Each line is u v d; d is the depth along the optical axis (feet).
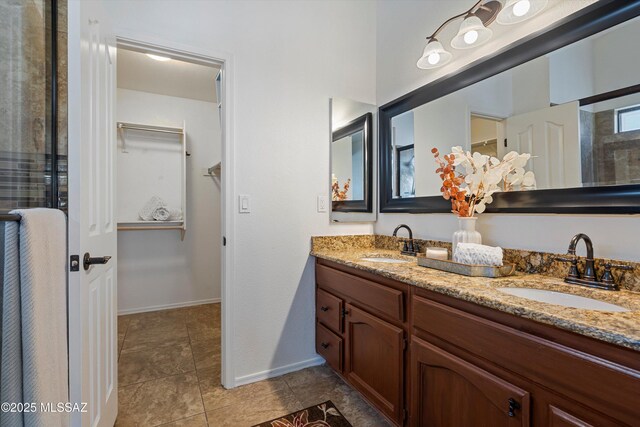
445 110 5.85
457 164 5.12
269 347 6.44
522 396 2.81
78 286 3.27
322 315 6.50
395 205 7.06
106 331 4.41
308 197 6.85
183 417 5.14
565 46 4.10
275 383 6.19
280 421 5.05
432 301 3.86
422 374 3.98
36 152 3.73
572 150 4.04
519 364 2.85
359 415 5.21
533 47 4.45
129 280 10.32
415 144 6.54
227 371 6.00
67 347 3.18
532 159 4.47
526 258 4.48
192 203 11.20
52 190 3.84
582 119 3.95
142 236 10.50
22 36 3.56
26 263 2.32
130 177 10.19
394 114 7.13
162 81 9.55
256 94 6.27
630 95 3.54
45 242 2.56
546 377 2.64
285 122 6.58
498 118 4.92
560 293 3.57
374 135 7.68
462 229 4.83
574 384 2.45
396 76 7.07
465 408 3.42
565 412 2.52
